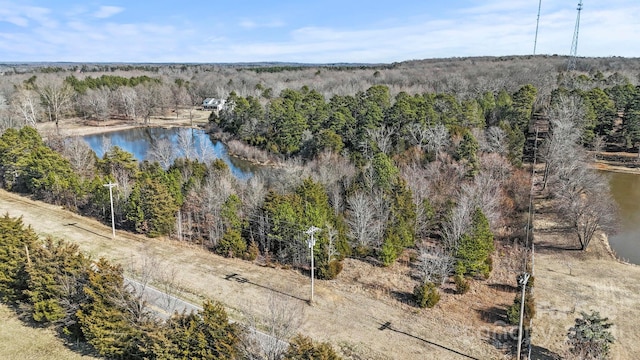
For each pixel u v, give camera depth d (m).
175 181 45.81
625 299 34.06
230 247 38.38
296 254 37.03
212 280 34.38
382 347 26.81
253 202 42.19
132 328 24.28
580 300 33.84
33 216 46.62
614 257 41.62
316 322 29.06
